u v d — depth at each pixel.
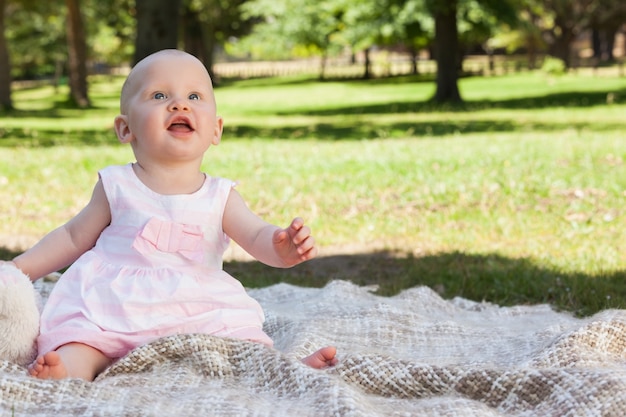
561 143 14.83
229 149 15.26
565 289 5.60
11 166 12.52
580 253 6.93
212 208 3.50
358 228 8.34
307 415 2.73
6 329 3.21
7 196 10.06
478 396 3.11
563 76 44.75
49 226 8.42
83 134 19.55
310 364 3.34
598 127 18.89
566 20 49.66
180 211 3.46
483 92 36.19
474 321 4.72
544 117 22.78
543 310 4.92
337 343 3.94
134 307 3.29
